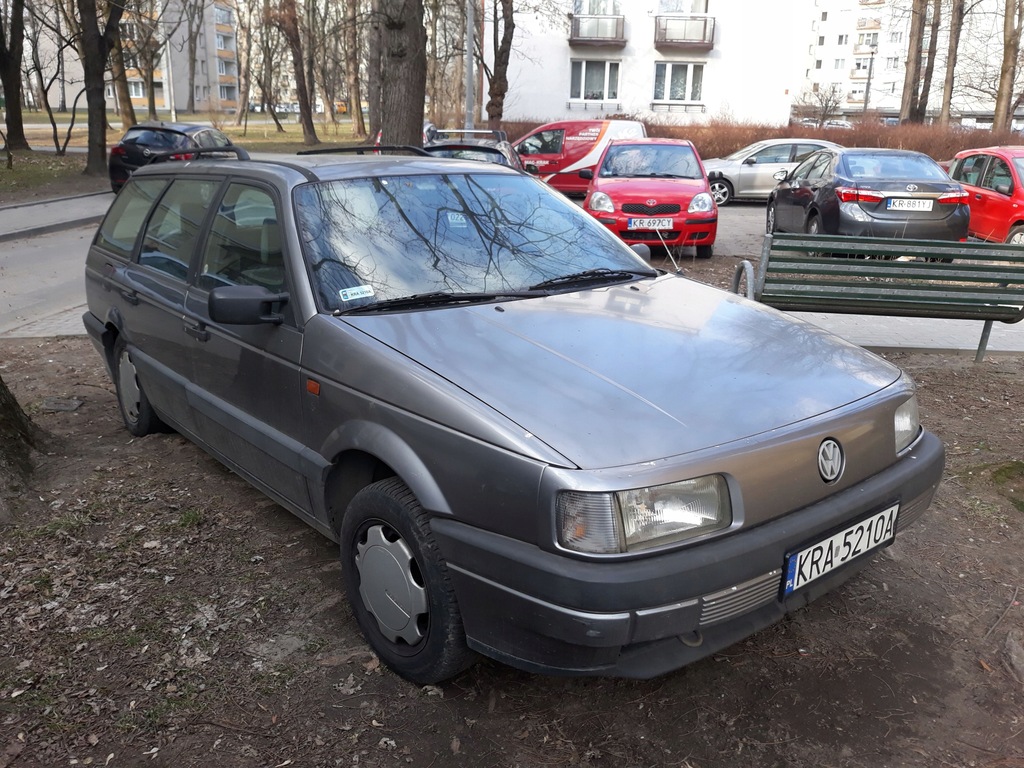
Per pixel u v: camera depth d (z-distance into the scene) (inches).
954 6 1261.1
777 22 1311.5
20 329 310.5
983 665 115.3
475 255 136.3
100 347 199.8
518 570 90.4
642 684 111.6
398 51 489.1
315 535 150.7
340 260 126.9
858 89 3560.5
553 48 1339.8
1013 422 204.5
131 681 111.7
